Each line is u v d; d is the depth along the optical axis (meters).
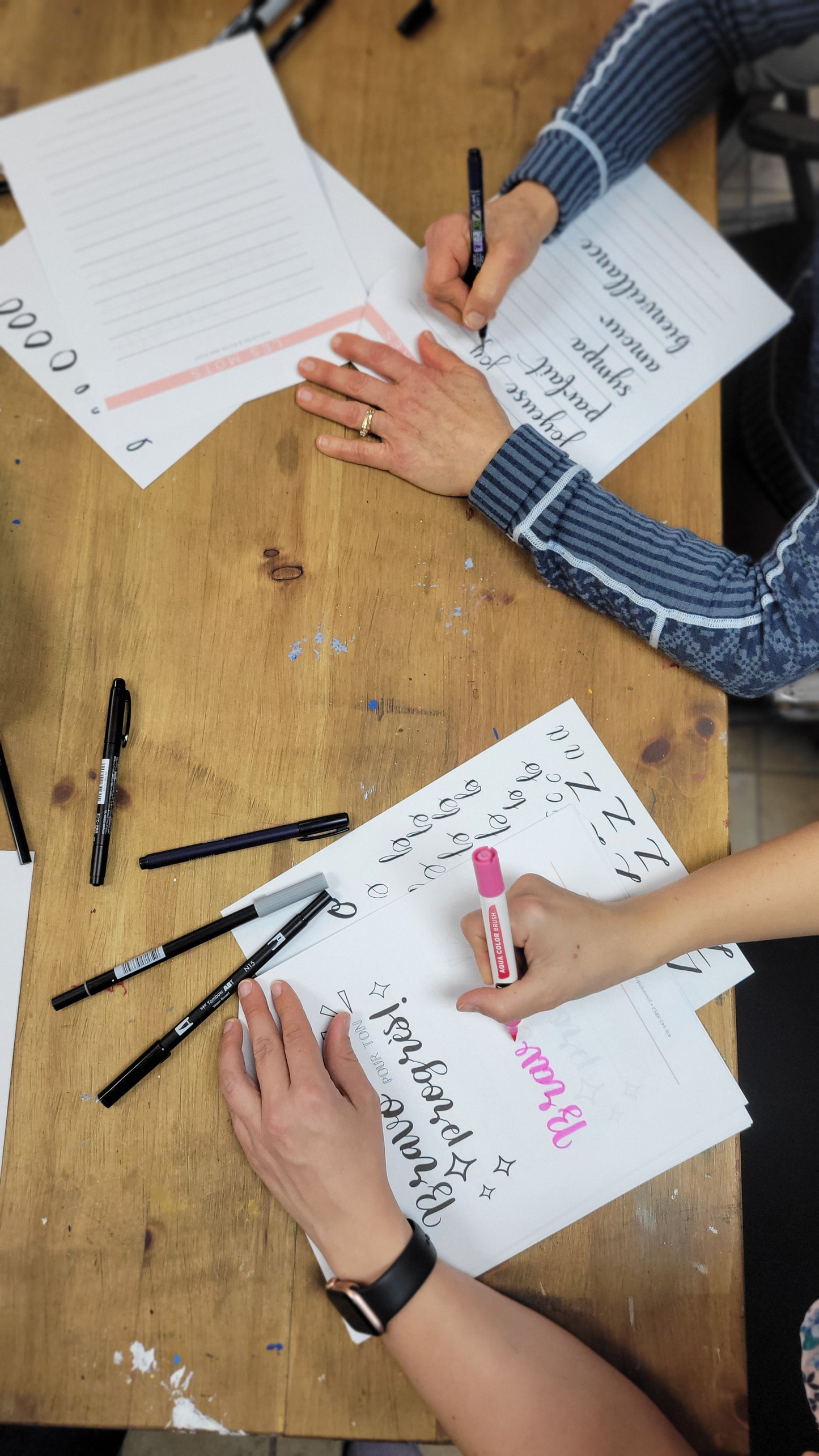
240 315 0.75
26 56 0.81
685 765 0.67
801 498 1.02
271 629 0.69
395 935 0.65
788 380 0.99
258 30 0.82
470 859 0.66
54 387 0.74
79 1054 0.62
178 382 0.74
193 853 0.65
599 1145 0.62
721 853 0.66
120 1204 0.60
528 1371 0.55
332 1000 0.64
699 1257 0.60
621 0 0.83
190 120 0.79
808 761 1.37
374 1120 0.61
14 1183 0.61
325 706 0.68
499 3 0.83
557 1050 0.63
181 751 0.67
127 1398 0.58
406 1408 0.58
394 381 0.73
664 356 0.75
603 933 0.61
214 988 0.63
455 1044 0.63
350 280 0.76
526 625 0.69
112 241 0.76
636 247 0.78
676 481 0.73
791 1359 0.73
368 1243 0.57
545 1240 0.60
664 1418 0.56
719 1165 0.61
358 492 0.72
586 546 0.68
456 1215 0.61
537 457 0.69
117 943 0.64
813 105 1.45
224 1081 0.61
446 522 0.71
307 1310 0.59
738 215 1.50
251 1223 0.60
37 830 0.66
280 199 0.77
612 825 0.66
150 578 0.70
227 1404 0.58
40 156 0.78
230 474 0.72
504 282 0.73
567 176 0.75
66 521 0.71
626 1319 0.59
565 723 0.68
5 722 0.68
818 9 0.76
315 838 0.66
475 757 0.67
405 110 0.80
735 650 0.66
